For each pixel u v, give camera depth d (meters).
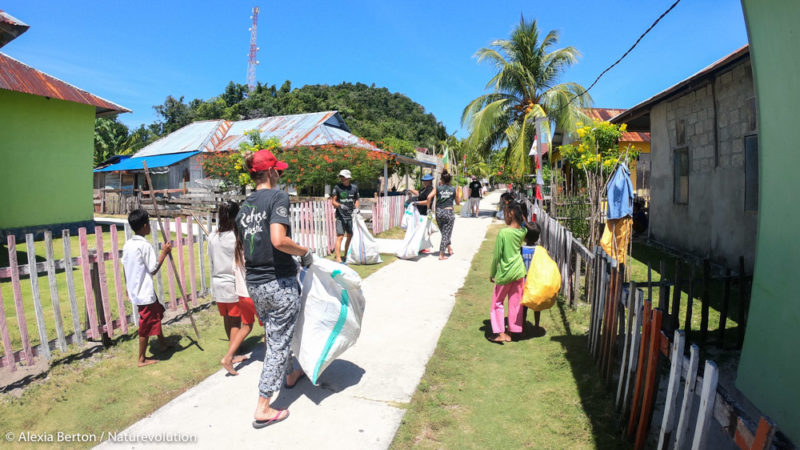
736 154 7.24
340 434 3.02
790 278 2.42
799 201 2.36
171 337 4.71
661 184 10.17
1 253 9.20
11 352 3.67
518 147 19.08
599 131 12.60
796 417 2.30
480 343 4.60
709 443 2.87
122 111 13.09
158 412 3.28
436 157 39.81
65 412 3.27
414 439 2.97
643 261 8.36
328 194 15.94
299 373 3.74
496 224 15.52
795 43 2.36
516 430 3.07
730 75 7.34
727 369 3.85
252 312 3.74
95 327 4.25
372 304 5.86
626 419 2.99
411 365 4.06
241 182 16.16
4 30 6.30
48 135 11.53
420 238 8.73
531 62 19.95
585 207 8.62
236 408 3.35
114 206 18.25
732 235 7.36
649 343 2.72
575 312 5.46
